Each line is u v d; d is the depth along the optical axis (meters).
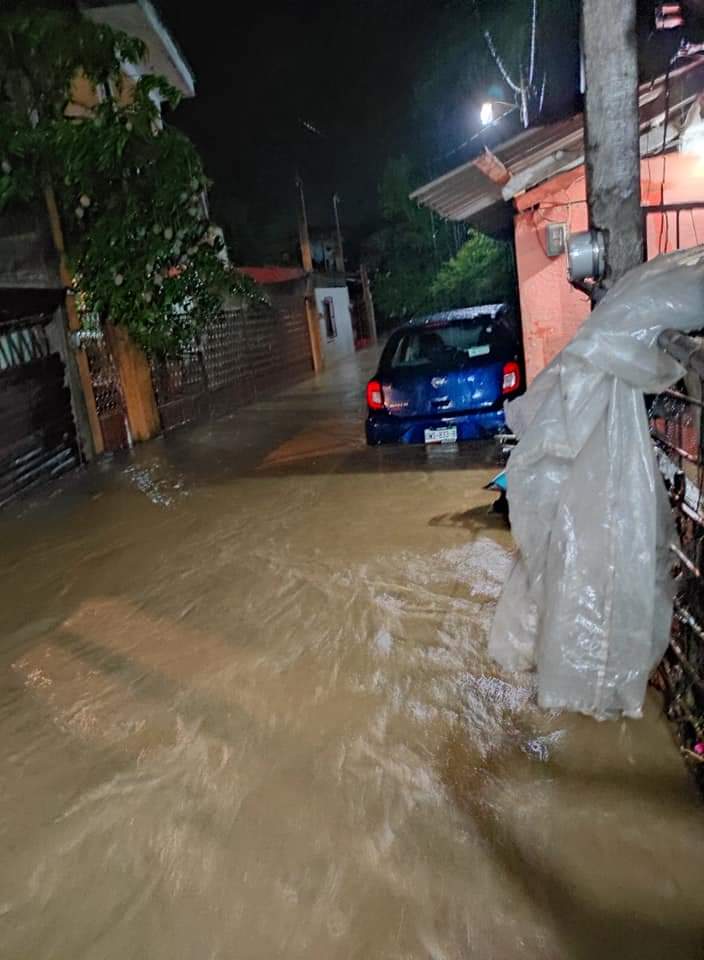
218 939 2.20
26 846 2.66
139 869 2.50
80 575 5.51
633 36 3.49
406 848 2.47
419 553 5.08
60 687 3.80
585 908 2.19
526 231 7.00
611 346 2.72
